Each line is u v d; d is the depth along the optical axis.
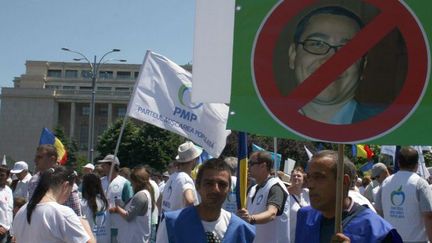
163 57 7.92
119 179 8.62
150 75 7.88
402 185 5.86
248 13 2.94
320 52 2.87
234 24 2.95
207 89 2.99
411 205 5.79
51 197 4.49
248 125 2.89
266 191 5.81
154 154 54.28
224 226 3.46
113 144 55.84
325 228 3.29
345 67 2.85
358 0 2.86
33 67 113.62
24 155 93.25
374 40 2.84
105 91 96.62
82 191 7.63
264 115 2.89
